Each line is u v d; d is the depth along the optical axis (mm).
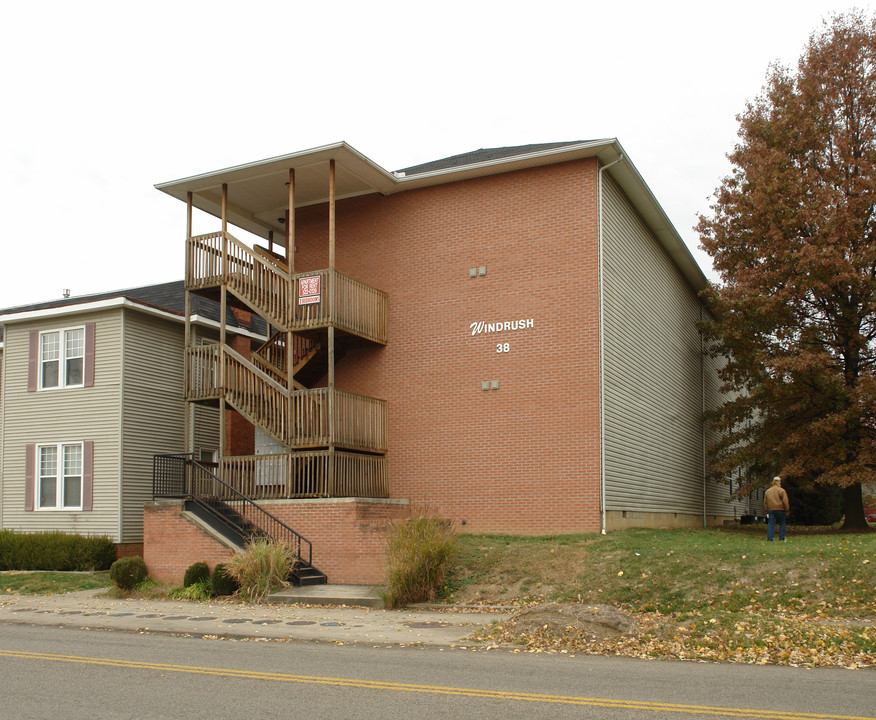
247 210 24516
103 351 24656
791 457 25156
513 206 21375
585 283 20328
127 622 14125
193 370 21812
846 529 25422
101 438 24281
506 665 9969
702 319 32844
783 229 24484
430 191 22453
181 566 19062
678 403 28219
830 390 23734
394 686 8578
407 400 21844
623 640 11523
